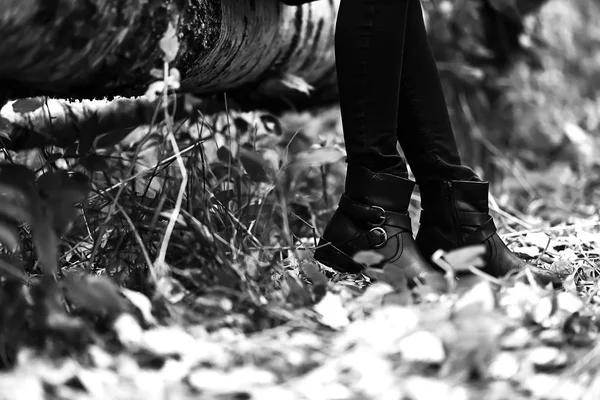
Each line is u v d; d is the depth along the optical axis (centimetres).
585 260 244
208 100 291
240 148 236
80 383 134
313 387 135
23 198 159
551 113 520
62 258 212
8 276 152
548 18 542
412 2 219
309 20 263
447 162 221
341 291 190
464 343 144
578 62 571
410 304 175
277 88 281
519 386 142
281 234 257
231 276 179
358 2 204
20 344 143
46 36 153
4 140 235
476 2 488
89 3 156
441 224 222
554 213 392
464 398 133
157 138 263
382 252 211
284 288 190
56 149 259
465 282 189
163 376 139
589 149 514
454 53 491
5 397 121
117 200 202
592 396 133
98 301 150
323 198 310
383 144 211
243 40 225
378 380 138
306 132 386
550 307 169
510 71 509
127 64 175
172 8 178
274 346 153
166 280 171
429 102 220
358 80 206
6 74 161
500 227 339
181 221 190
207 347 148
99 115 267
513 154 506
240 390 135
